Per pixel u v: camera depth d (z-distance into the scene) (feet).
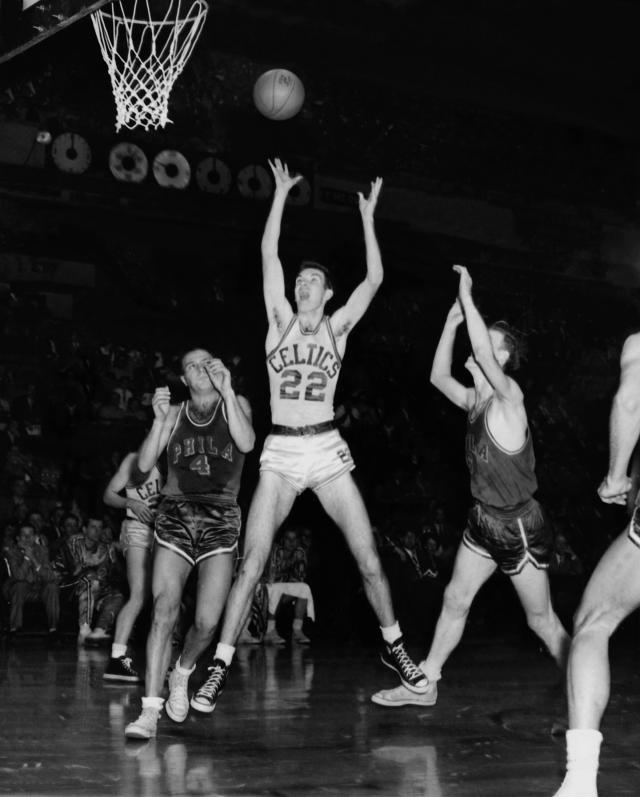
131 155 60.13
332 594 43.62
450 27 67.05
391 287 67.56
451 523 60.34
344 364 63.16
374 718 16.66
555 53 70.08
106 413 55.88
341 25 65.36
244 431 15.78
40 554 38.37
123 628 21.77
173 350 61.72
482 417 15.87
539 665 27.02
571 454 68.80
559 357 73.31
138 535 21.61
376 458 59.31
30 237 58.54
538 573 15.96
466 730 15.48
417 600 42.91
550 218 75.15
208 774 12.16
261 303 64.23
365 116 68.69
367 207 17.65
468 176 72.43
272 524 16.76
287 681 22.67
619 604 10.15
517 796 11.17
